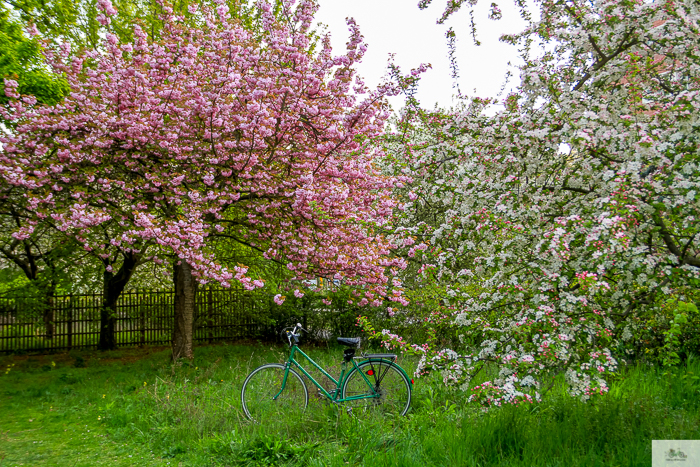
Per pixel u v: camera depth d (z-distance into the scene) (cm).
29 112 702
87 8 1113
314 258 776
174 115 727
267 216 779
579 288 364
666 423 377
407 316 894
